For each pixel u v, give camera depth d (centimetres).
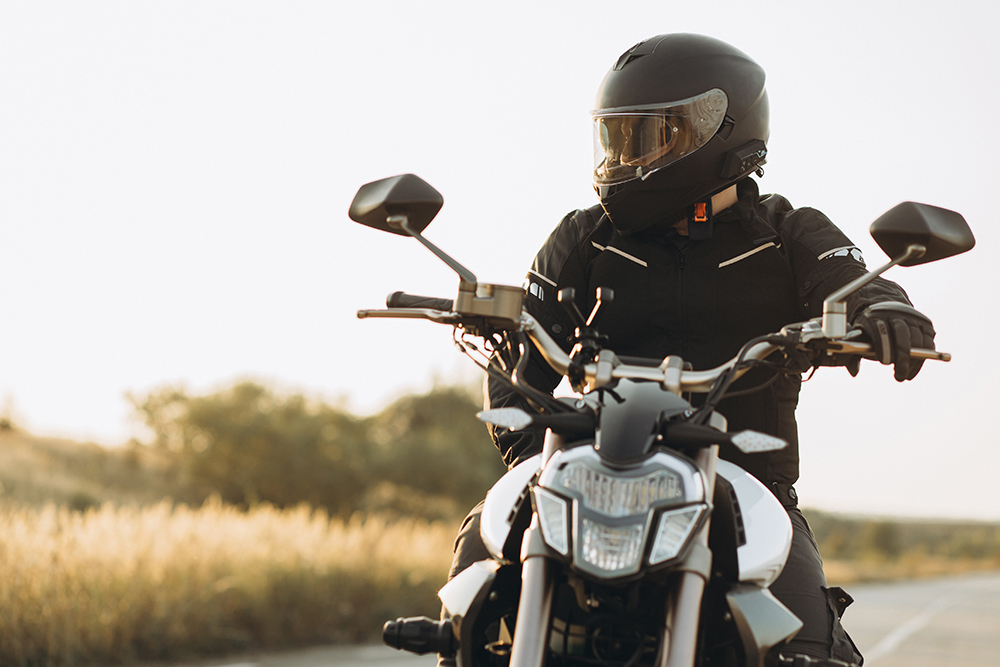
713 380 247
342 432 3747
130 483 3638
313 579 1222
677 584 217
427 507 3891
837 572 5947
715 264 327
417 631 255
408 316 266
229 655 1034
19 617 868
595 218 345
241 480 3466
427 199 279
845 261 316
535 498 227
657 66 320
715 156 319
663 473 219
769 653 231
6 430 4356
